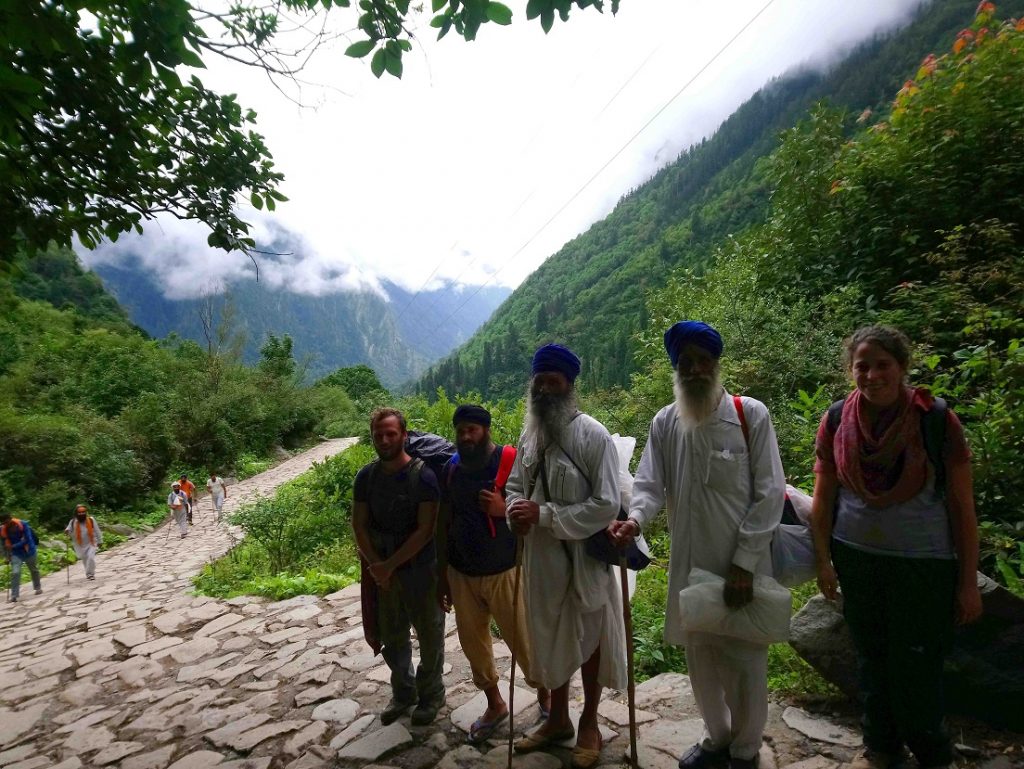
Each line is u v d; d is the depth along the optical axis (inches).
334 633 200.7
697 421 85.9
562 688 106.1
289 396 1392.7
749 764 87.7
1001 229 194.7
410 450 124.8
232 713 147.7
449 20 100.2
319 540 372.5
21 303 1331.2
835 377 215.3
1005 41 228.8
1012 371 136.3
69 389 1007.6
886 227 239.1
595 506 92.9
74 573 478.3
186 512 667.4
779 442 198.7
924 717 80.4
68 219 137.5
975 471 129.7
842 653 107.6
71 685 188.5
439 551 117.6
